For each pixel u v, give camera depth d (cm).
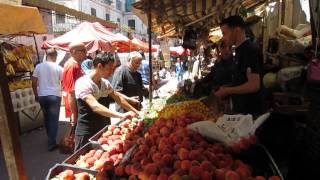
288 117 339
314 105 264
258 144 221
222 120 245
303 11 640
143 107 493
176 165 196
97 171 224
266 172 199
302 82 427
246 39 353
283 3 691
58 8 1099
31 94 828
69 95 545
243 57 346
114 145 270
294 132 328
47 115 665
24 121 806
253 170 200
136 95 635
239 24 354
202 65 1487
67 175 218
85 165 244
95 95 399
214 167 190
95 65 399
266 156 213
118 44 1395
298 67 450
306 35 545
